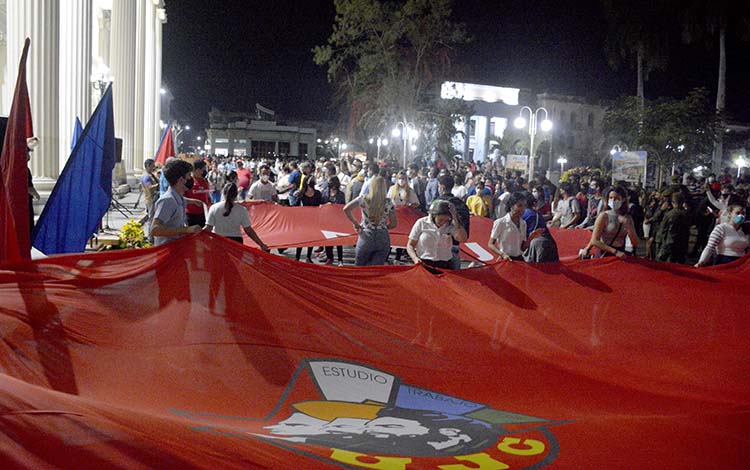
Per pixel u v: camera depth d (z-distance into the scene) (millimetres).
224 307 5520
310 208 13828
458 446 4062
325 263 14664
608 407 5211
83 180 6762
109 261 5273
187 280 5469
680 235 13789
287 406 4664
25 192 5297
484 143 84750
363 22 51375
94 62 22641
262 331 5543
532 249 9273
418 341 6117
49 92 13672
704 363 6391
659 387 5766
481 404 5066
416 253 8461
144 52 30859
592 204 14859
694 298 7277
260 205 13844
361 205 9195
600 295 7125
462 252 12430
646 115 31688
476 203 16844
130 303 5219
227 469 2943
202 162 9141
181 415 4219
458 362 5977
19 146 5266
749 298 7344
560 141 73938
